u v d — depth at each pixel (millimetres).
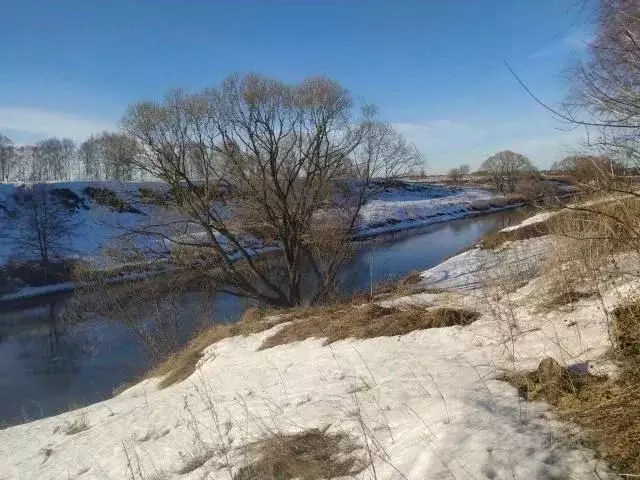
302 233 20359
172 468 4965
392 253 29094
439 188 61156
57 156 76000
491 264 12016
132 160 19500
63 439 7617
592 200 5098
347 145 20781
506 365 5148
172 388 9656
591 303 6090
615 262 6105
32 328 24125
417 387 5031
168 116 19031
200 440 5215
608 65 3547
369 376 5859
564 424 3727
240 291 21672
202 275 20062
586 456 3320
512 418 3881
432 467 3350
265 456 4418
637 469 3109
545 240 10773
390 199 52406
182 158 19812
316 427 4734
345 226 21188
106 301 21125
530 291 7723
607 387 4047
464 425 3777
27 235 33594
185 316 21016
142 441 6223
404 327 7695
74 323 22219
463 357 5797
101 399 15523
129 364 18625
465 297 8906
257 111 19453
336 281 20188
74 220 37875
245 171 20484
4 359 20297
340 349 7676
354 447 4156
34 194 38312
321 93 19859
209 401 6352
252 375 7809
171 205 20156
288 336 9805
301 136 20406
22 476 6301
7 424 14438
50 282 31203
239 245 19859
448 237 35188
